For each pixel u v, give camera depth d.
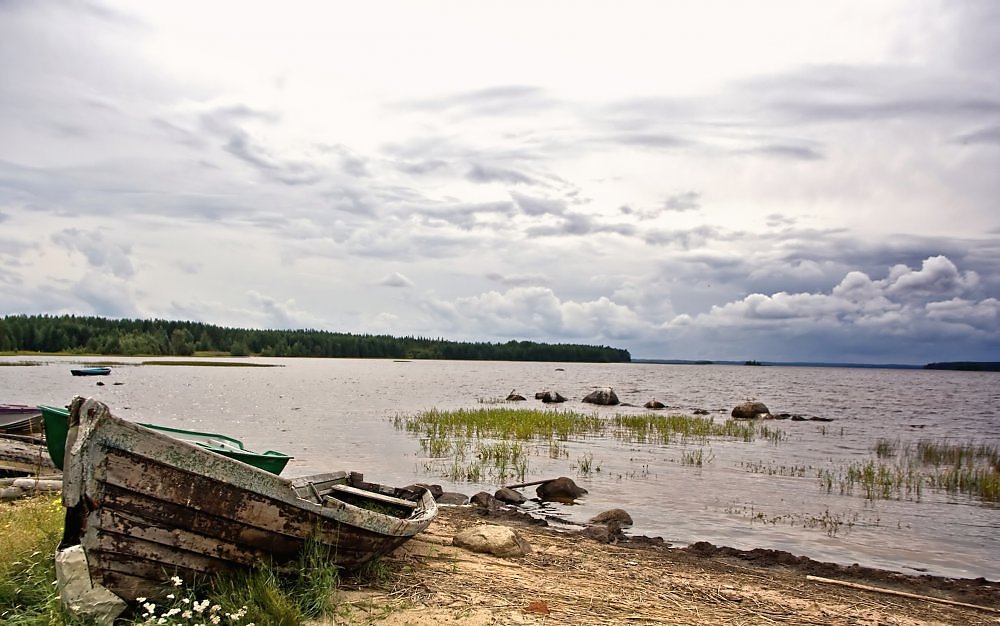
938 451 23.62
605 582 8.61
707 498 15.09
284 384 61.00
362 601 7.20
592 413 36.59
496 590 7.88
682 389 70.38
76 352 133.50
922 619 8.10
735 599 8.32
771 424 32.97
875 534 12.45
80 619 5.91
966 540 12.18
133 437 5.91
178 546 6.29
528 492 15.45
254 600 6.40
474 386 66.56
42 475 12.77
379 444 22.52
